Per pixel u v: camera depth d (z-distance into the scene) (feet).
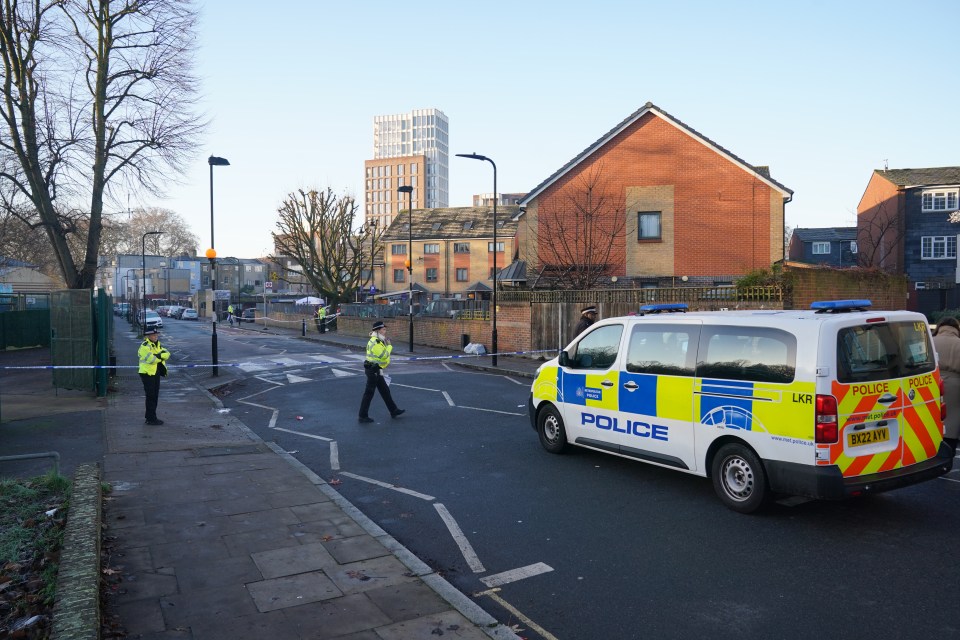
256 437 34.65
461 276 193.57
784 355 19.63
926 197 122.93
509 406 43.42
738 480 21.17
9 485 23.41
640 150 97.45
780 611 14.60
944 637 13.29
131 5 68.74
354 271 157.07
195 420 39.58
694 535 19.38
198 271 372.38
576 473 26.45
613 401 25.68
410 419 39.58
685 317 23.11
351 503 23.11
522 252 104.53
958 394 25.11
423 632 13.50
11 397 47.55
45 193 67.51
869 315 19.88
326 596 15.20
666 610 14.80
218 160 65.05
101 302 48.16
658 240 96.84
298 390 53.83
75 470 24.85
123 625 13.74
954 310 90.63
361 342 105.70
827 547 18.22
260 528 19.92
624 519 20.95
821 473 18.52
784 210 96.73
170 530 19.69
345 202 155.33
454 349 87.04
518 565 17.57
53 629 11.64
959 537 18.83
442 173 607.37
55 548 17.52
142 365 37.06
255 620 14.01
